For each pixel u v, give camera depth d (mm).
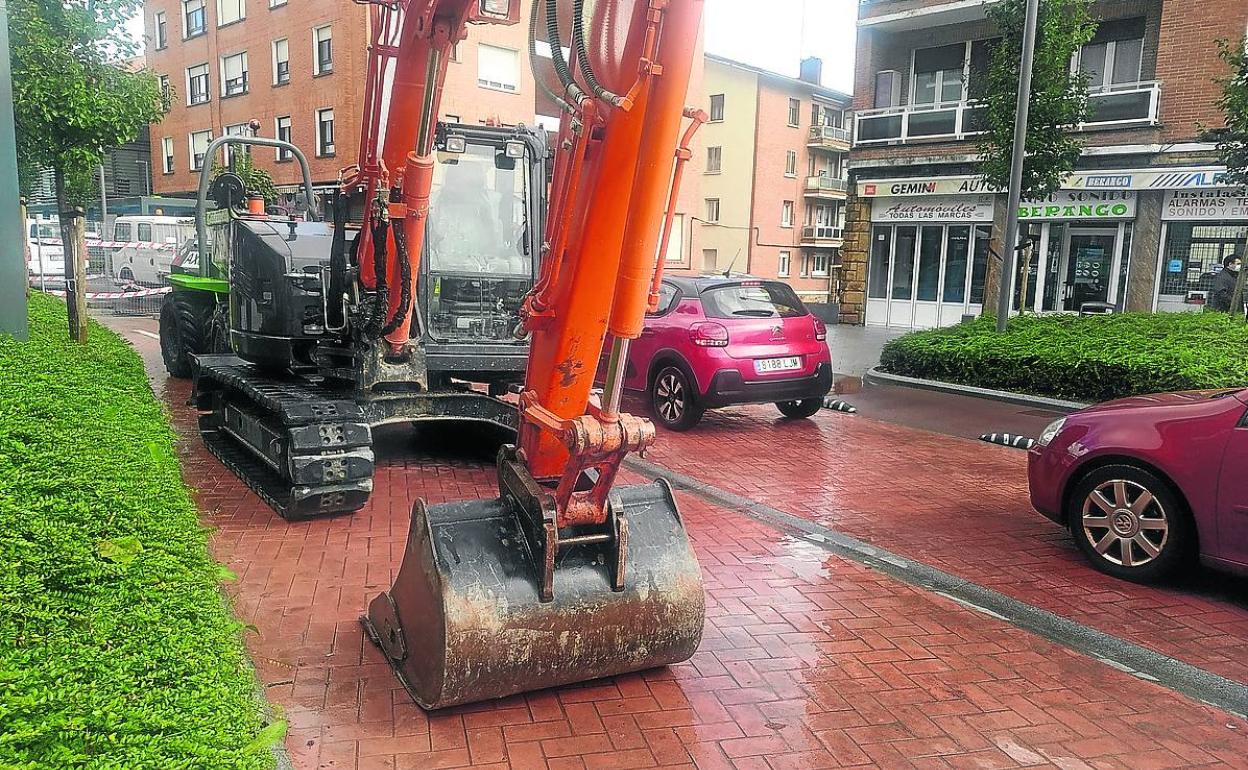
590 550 3820
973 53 21859
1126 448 5473
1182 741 3715
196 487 6957
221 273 11203
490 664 3568
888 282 23766
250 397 7309
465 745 3473
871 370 14211
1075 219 19812
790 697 3957
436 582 3580
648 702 3859
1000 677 4223
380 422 6617
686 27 3025
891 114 22500
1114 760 3557
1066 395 11547
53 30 8625
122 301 22641
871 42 23109
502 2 5020
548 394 3723
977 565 5754
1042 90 14008
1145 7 18859
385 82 5707
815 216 43875
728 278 10180
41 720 2074
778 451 9062
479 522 3770
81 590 2781
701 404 9734
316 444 5977
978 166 15797
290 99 31250
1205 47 17547
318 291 7277
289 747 3412
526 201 7613
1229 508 5012
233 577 3734
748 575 5473
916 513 6902
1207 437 5133
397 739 3494
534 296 3697
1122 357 10961
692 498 7223
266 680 3916
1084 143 17750
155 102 9711
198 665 2635
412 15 5305
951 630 4738
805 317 10234
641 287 3211
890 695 4012
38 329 9102
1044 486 5984
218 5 33688
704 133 41094
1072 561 5863
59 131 8898
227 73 34031
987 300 21141
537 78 3594
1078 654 4500
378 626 4195
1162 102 18188
